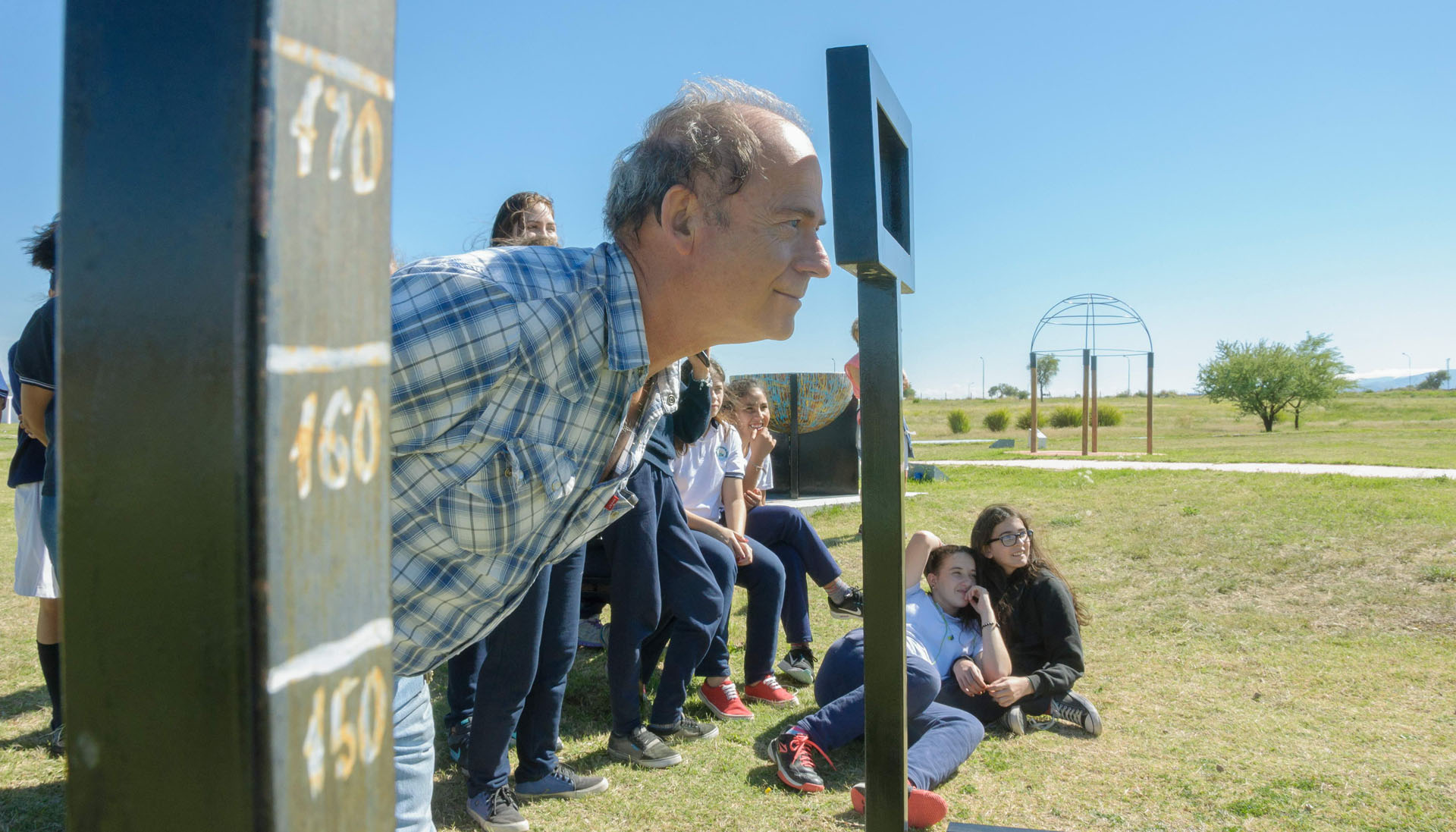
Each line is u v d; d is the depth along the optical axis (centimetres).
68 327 27
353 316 29
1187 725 346
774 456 892
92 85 27
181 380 25
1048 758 318
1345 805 275
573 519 122
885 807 163
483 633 125
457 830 271
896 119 161
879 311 159
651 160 118
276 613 25
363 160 29
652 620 323
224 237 25
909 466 1071
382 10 30
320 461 27
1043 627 360
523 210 344
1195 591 534
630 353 114
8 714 347
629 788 300
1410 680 388
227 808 25
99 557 26
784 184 117
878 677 163
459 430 107
